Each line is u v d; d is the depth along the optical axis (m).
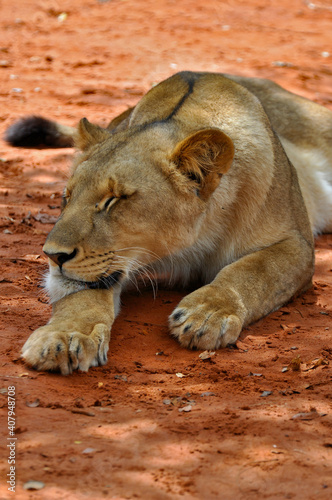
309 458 6.05
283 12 38.16
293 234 10.83
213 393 7.48
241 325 9.06
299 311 10.28
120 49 31.38
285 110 14.80
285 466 5.88
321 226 14.38
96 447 6.08
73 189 9.16
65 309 8.41
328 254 13.16
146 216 9.05
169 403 7.21
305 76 27.58
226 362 8.43
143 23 35.59
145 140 9.45
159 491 5.45
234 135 10.11
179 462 5.90
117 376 7.84
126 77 27.47
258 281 9.78
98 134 10.34
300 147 14.55
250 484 5.61
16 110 22.75
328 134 14.85
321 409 7.11
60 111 22.83
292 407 7.15
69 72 28.00
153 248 9.38
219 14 37.44
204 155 9.20
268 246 10.59
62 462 5.79
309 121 14.82
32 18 36.62
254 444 6.26
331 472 5.83
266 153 10.38
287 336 9.33
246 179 10.12
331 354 8.75
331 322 9.91
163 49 31.30
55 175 17.27
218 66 28.92
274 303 10.05
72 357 7.72
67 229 8.63
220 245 10.43
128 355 8.52
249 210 10.25
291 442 6.32
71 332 7.94
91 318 8.27
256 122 10.55
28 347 7.82
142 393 7.45
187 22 35.75
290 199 10.98
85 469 5.70
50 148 19.20
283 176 10.88
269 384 7.83
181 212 9.33
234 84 10.86
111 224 8.88
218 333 8.74
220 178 9.40
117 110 23.27
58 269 8.67
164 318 9.73
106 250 8.83
